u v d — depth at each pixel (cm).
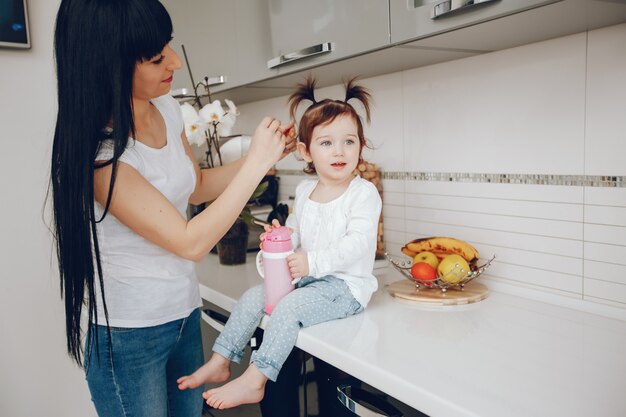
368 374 100
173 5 219
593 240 126
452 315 128
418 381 92
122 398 117
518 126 139
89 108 98
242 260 188
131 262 113
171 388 133
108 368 115
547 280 137
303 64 148
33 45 161
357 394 105
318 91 208
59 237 106
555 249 134
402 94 171
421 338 113
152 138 116
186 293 122
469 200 154
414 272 143
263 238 132
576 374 94
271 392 133
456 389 88
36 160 165
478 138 149
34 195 166
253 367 120
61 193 103
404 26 116
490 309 132
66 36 98
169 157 118
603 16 104
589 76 122
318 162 138
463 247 143
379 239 180
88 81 98
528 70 134
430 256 147
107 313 109
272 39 160
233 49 180
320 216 141
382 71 168
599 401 84
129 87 101
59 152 101
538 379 92
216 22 188
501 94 142
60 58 99
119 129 99
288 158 232
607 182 122
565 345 108
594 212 125
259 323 135
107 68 98
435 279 140
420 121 166
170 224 104
